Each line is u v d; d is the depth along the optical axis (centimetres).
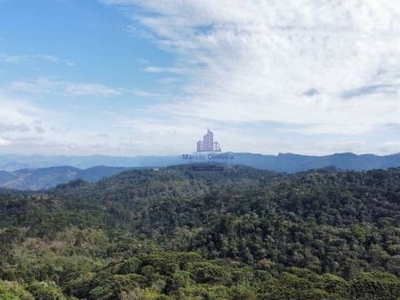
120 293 7288
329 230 9375
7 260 10531
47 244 11881
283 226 9688
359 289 6775
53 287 9075
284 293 6662
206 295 7156
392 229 9069
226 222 10281
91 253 12069
